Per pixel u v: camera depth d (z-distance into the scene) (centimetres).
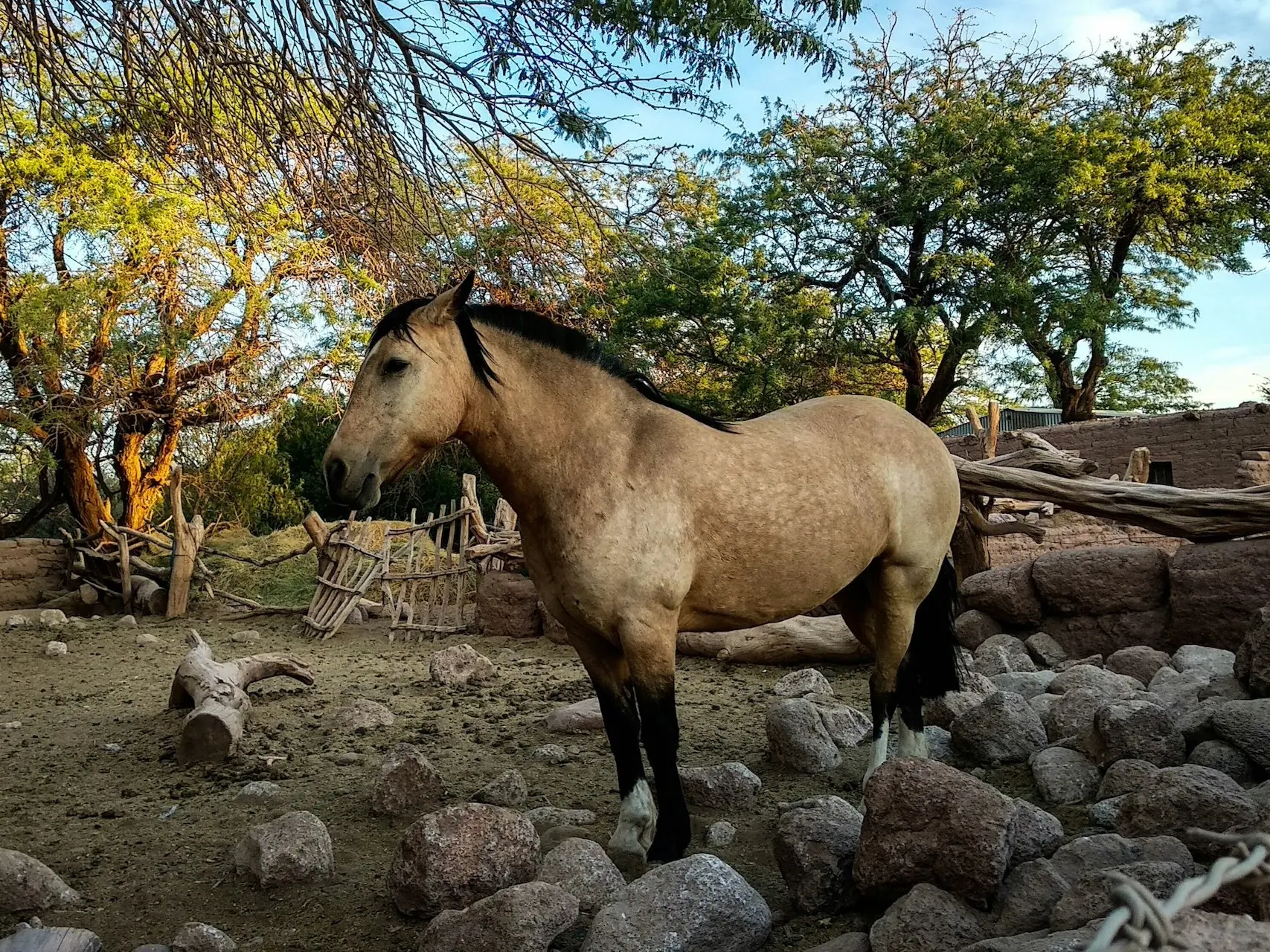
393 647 959
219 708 520
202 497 1938
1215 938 145
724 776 401
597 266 505
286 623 1144
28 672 840
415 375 325
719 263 1888
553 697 654
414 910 301
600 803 416
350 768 485
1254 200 1970
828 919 290
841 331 2000
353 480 319
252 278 1555
